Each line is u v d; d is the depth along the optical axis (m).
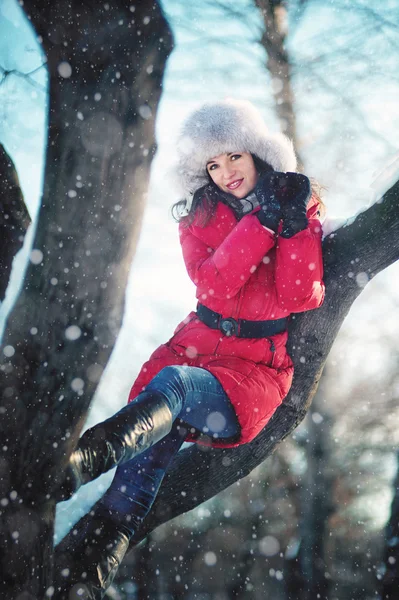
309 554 8.70
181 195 2.97
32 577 1.75
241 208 2.87
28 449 1.69
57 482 1.77
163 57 1.77
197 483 3.31
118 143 1.67
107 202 1.67
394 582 5.43
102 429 2.01
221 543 10.71
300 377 3.14
